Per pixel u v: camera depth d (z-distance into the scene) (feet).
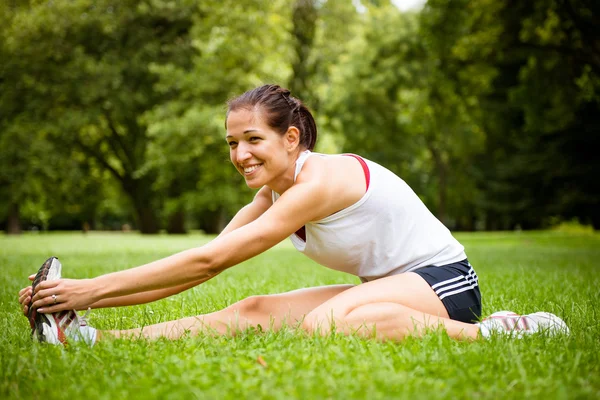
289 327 9.40
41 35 70.54
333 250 9.35
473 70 49.62
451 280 9.30
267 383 6.40
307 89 86.07
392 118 85.30
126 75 75.36
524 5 44.34
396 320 8.61
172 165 74.69
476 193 105.09
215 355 7.84
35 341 8.52
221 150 72.79
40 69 70.95
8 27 69.97
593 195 75.10
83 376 6.91
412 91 76.64
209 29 71.31
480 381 6.64
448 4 47.37
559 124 53.26
